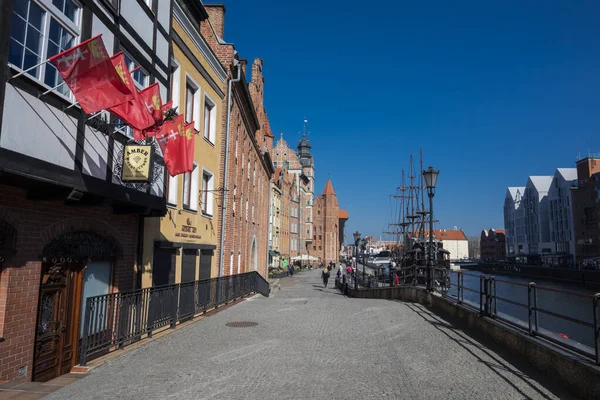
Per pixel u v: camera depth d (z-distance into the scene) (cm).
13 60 600
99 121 794
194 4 1414
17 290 675
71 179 711
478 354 809
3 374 645
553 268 7244
